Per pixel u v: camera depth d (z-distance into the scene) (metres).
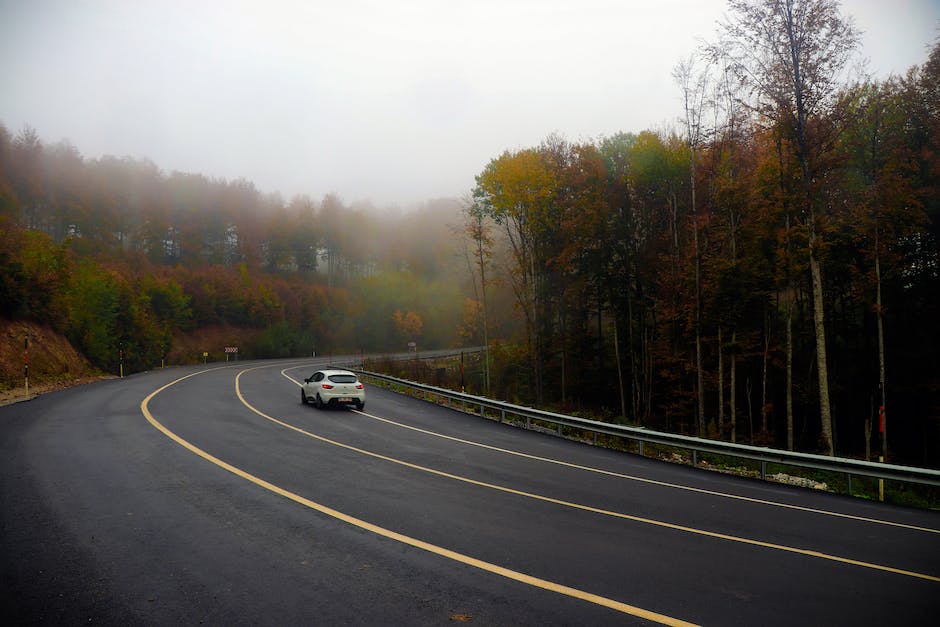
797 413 33.03
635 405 34.19
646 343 34.88
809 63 18.30
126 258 69.31
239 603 4.65
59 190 73.06
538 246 39.00
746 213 26.95
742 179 26.02
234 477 9.33
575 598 4.94
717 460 15.89
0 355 25.14
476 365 53.88
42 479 8.72
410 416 19.73
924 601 5.16
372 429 16.12
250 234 92.31
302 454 11.73
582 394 39.28
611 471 12.01
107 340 37.88
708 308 27.28
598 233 34.41
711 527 7.65
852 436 30.91
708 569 5.85
